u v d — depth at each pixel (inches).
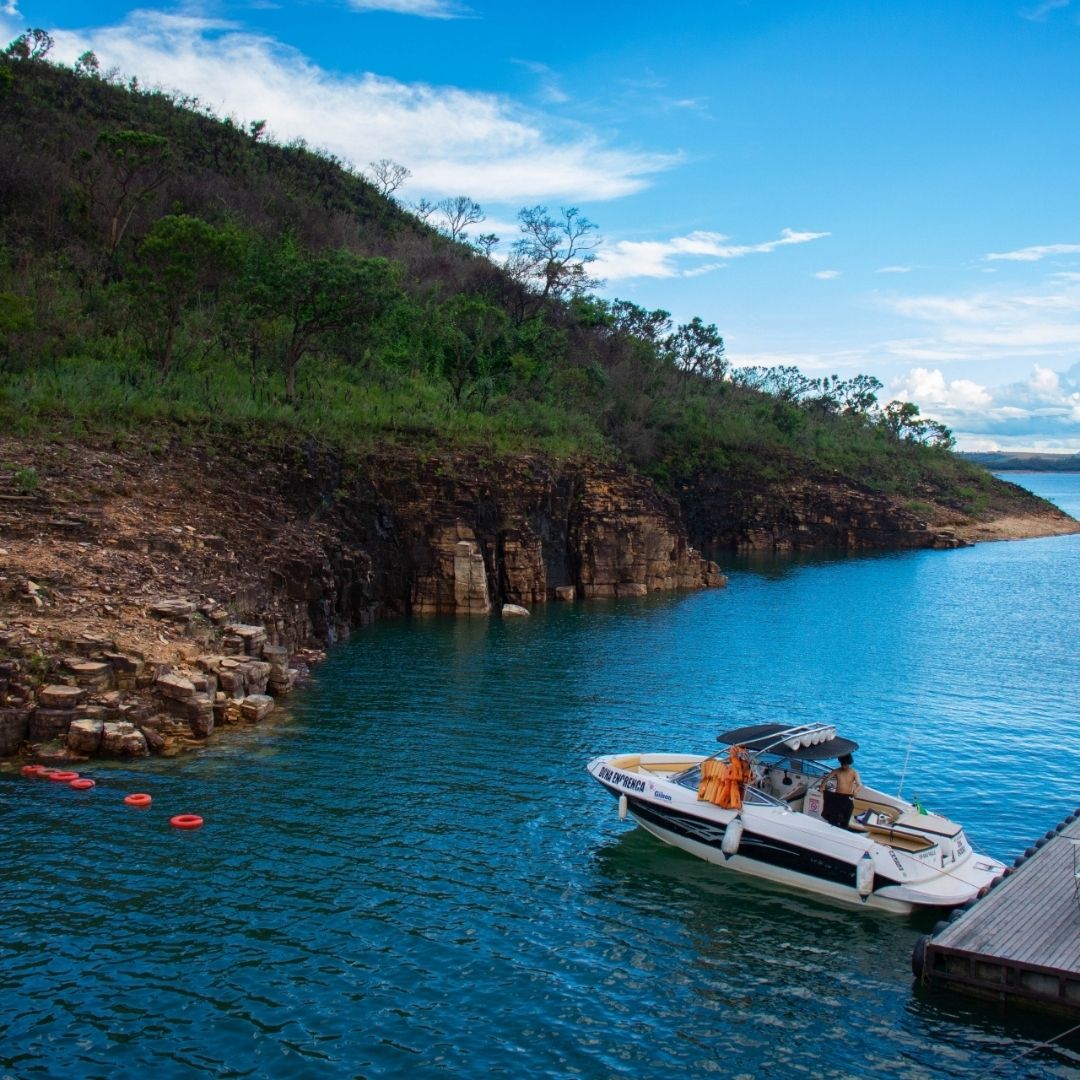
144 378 1831.9
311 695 1194.6
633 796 776.3
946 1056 502.0
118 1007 511.2
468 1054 488.7
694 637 1729.8
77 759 874.8
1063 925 568.4
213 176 3272.6
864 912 665.0
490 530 2070.6
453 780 887.1
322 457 1846.7
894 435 5438.0
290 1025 503.8
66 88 3644.2
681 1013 536.1
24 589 1056.2
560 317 3718.0
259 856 700.0
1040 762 1008.9
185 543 1342.3
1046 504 5369.1
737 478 3836.1
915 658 1587.1
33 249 2418.8
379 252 3403.1
